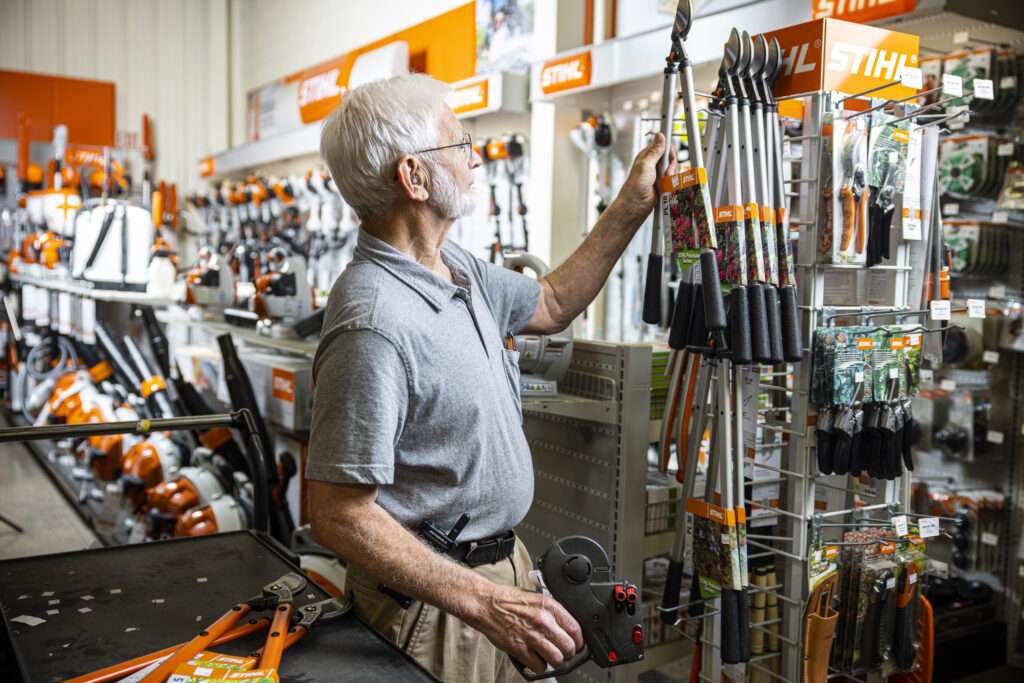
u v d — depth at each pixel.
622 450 2.33
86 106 8.99
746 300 1.78
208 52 9.50
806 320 1.97
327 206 6.49
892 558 2.11
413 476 1.40
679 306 1.89
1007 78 3.23
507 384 1.56
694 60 3.19
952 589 3.24
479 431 1.41
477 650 1.52
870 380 1.96
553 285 1.88
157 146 9.38
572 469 2.53
